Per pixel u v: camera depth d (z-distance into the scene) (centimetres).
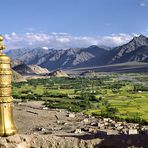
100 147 1914
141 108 14650
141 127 7806
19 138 1725
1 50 1644
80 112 13800
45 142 1900
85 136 2041
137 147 1861
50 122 10088
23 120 10388
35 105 15938
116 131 6412
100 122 9550
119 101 17875
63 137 1973
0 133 1634
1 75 1600
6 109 1622
